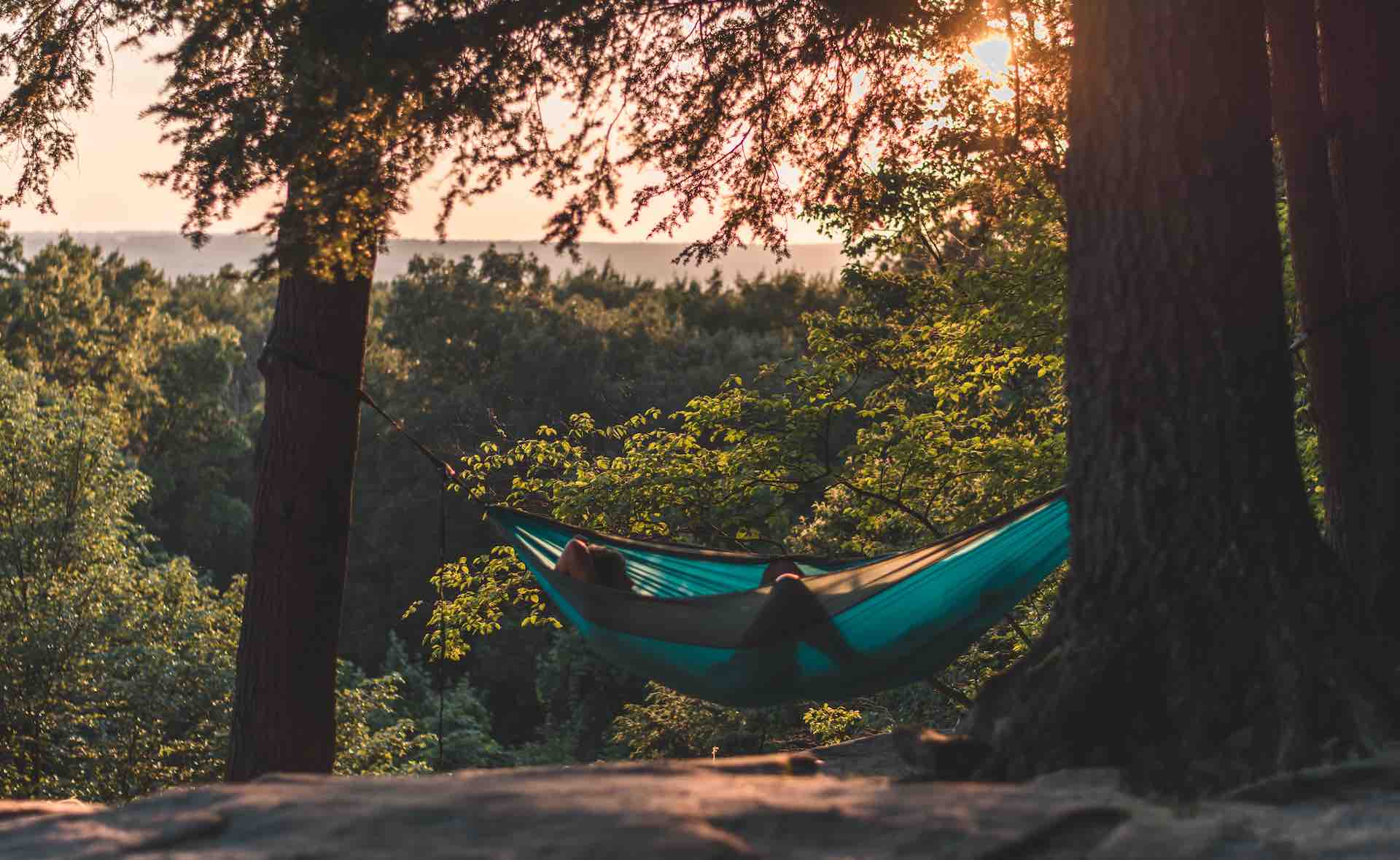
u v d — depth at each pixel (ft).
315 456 22.47
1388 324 16.49
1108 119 13.32
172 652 58.49
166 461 124.06
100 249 131.95
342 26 18.20
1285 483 12.62
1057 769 11.42
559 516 35.22
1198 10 13.03
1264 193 13.06
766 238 25.02
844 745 22.67
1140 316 12.96
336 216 19.07
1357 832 7.96
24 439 64.64
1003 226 33.58
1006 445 33.47
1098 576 12.87
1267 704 11.39
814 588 17.79
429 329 116.57
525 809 7.88
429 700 88.84
